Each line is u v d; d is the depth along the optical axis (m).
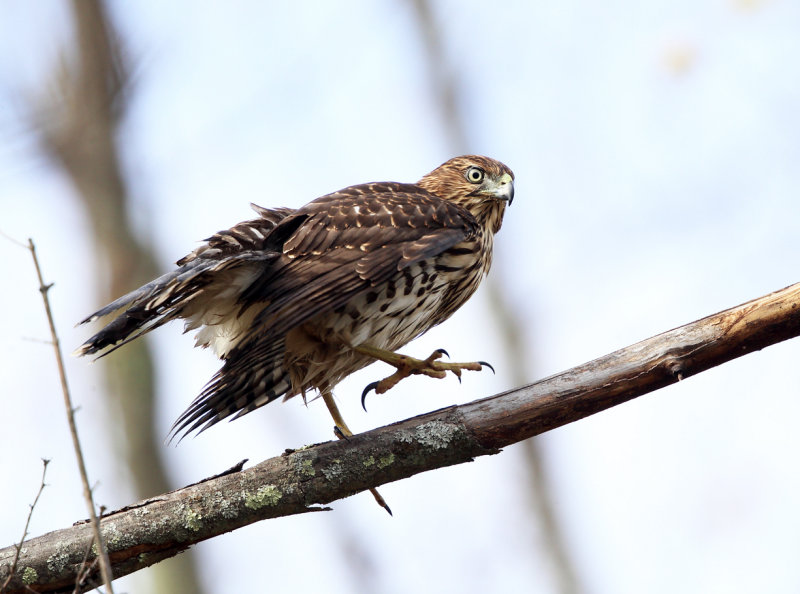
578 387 8.55
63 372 6.91
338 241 10.05
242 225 10.17
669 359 8.44
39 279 7.00
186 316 10.26
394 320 10.35
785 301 8.31
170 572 14.77
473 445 8.67
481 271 11.31
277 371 11.09
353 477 8.78
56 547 8.74
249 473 8.87
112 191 16.86
